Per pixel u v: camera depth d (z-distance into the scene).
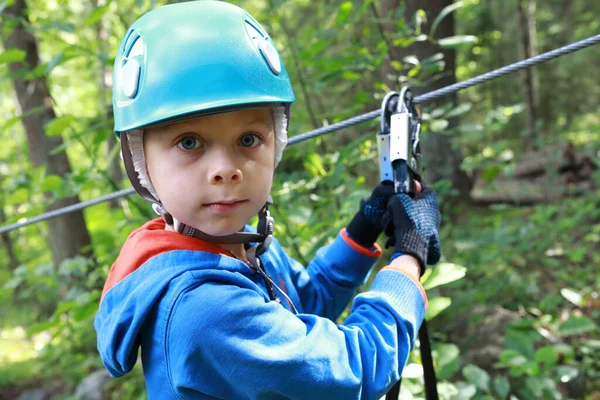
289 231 2.19
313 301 1.45
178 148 1.00
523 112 10.10
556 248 4.79
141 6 2.20
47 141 4.53
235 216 1.03
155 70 0.99
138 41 1.04
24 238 9.89
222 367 0.96
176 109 0.96
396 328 1.08
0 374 5.67
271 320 1.00
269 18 2.64
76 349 5.52
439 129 2.46
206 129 0.99
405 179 1.27
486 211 6.27
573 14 13.75
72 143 2.51
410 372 1.54
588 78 13.14
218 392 0.99
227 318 0.96
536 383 2.25
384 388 1.05
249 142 1.03
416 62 2.46
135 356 1.07
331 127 1.66
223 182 0.99
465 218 5.82
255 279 1.17
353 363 1.03
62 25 2.44
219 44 1.00
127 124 1.02
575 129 11.70
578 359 3.20
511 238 3.50
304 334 1.02
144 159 1.07
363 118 1.64
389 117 1.36
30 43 4.25
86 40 4.27
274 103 1.06
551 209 5.04
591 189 6.54
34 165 4.59
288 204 2.34
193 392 1.00
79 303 2.35
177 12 1.05
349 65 2.60
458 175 6.13
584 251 4.60
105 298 1.11
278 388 0.97
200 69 0.97
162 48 1.00
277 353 0.96
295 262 1.46
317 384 0.98
